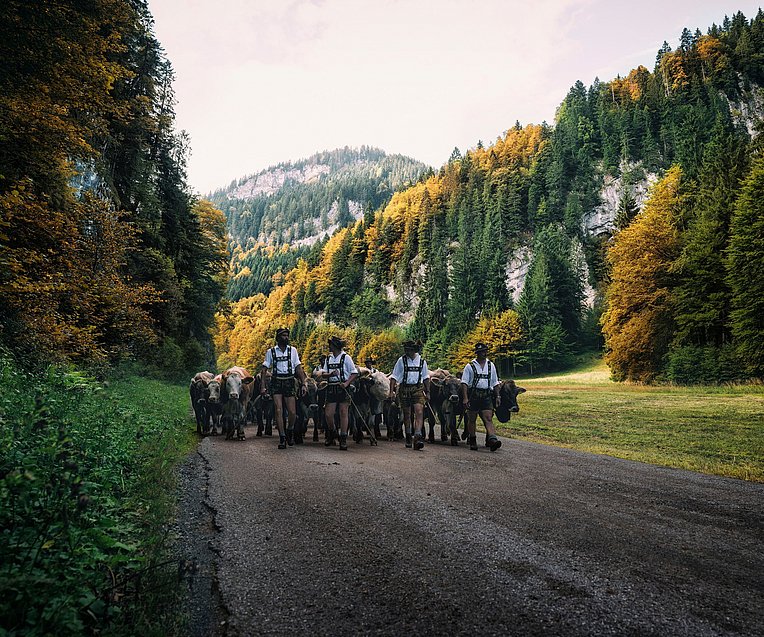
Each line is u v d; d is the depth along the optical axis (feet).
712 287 106.42
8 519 8.07
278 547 10.87
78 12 39.32
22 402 14.89
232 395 30.63
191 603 8.25
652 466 21.20
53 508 8.39
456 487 16.69
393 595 8.41
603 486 16.96
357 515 13.26
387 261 460.55
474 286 282.77
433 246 396.57
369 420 31.99
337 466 20.97
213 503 14.64
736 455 24.63
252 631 7.25
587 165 401.90
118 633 6.82
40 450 9.93
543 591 8.48
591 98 506.89
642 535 11.55
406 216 468.75
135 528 11.68
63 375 22.00
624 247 120.88
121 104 63.00
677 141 360.89
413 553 10.41
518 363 230.07
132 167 94.68
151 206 100.32
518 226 391.45
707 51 496.64
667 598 8.18
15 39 34.50
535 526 12.25
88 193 53.21
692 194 127.75
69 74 40.11
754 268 91.71
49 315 33.32
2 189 36.60
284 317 490.90
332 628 7.32
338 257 474.08
